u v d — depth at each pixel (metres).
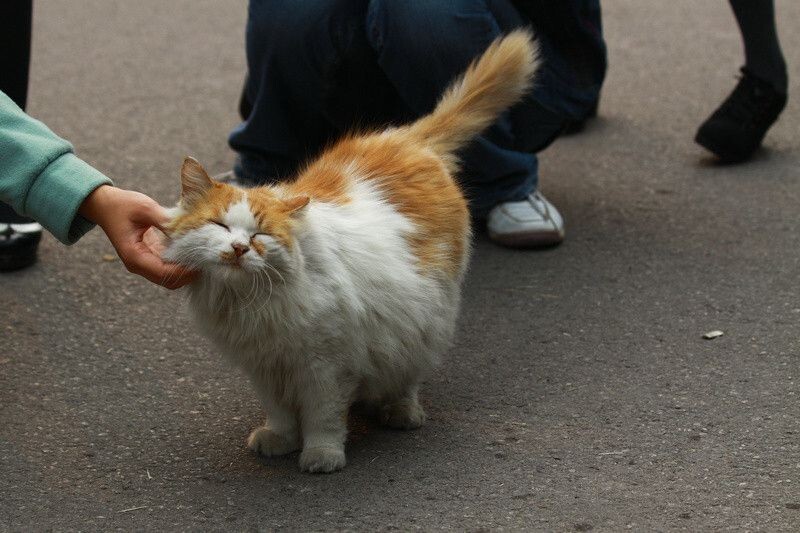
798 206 4.98
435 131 3.54
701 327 3.92
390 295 3.02
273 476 3.04
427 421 3.35
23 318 4.07
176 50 7.79
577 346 3.82
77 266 4.53
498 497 2.89
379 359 3.08
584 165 5.64
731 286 4.24
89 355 3.80
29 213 2.82
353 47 4.36
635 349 3.78
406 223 3.17
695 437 3.18
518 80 3.63
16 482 3.01
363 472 3.04
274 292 2.77
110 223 2.80
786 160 5.56
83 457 3.16
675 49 7.63
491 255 4.63
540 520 2.77
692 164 5.59
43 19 8.50
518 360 3.73
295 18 4.30
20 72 4.18
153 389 3.57
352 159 3.33
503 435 3.23
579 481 2.96
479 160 4.53
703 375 3.56
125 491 2.97
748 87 5.41
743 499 2.84
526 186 4.73
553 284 4.33
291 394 3.05
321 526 2.78
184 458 3.15
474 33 4.22
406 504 2.87
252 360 2.96
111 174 5.51
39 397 3.51
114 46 7.85
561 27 4.44
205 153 5.85
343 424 3.08
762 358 3.66
